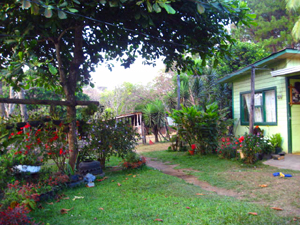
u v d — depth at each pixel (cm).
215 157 841
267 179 526
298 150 801
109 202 406
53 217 345
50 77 743
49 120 511
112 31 667
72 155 591
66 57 745
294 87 802
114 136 690
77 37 618
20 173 459
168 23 645
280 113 831
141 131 1548
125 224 314
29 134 475
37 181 462
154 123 1566
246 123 1019
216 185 515
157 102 1598
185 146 1080
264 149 744
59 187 471
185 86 1420
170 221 319
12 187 369
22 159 479
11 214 266
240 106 1062
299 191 429
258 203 389
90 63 802
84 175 565
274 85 859
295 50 749
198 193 446
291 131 795
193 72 783
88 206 388
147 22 558
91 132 668
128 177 586
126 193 457
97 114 707
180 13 609
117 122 738
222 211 346
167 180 538
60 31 634
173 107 1543
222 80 1112
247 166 671
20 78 489
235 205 372
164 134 2072
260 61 825
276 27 2070
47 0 407
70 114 597
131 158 670
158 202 398
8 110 1295
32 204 362
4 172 388
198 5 479
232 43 662
